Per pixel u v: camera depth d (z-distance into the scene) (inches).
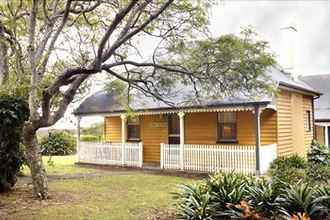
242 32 443.2
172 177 556.4
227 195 287.1
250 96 490.6
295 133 689.0
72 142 1044.5
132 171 632.4
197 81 512.1
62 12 411.5
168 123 719.1
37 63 370.0
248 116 623.5
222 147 577.0
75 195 395.9
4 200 355.9
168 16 430.0
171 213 321.7
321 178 482.9
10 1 415.5
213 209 279.9
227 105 554.3
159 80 474.0
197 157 602.5
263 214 281.7
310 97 812.0
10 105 371.9
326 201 284.7
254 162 542.3
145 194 412.5
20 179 514.3
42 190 367.9
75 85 371.6
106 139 829.8
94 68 357.1
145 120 753.0
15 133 381.1
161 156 645.9
